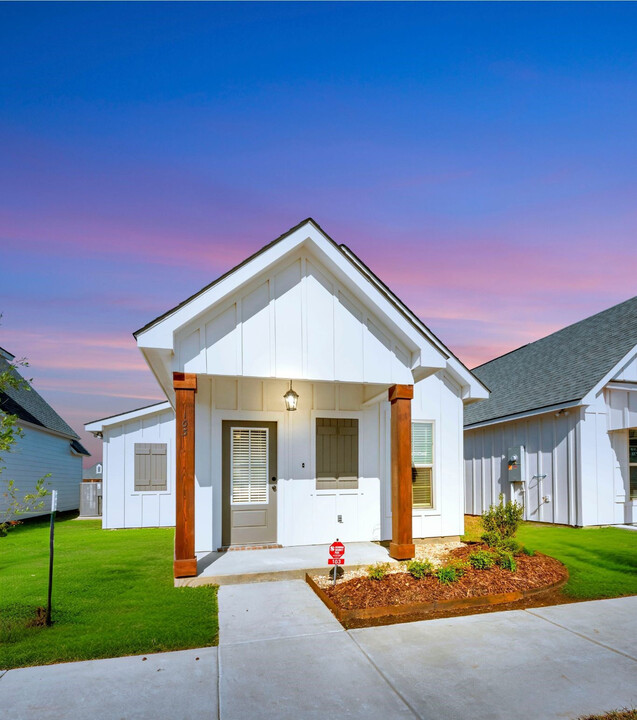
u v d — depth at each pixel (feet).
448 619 19.61
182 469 24.36
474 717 12.75
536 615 20.03
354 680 14.69
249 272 25.14
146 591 22.76
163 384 34.06
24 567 28.43
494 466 57.41
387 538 33.68
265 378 26.71
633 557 30.25
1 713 12.89
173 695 13.79
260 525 31.40
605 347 50.90
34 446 66.13
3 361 69.21
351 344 27.86
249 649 16.80
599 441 46.26
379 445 34.27
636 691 14.02
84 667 15.43
